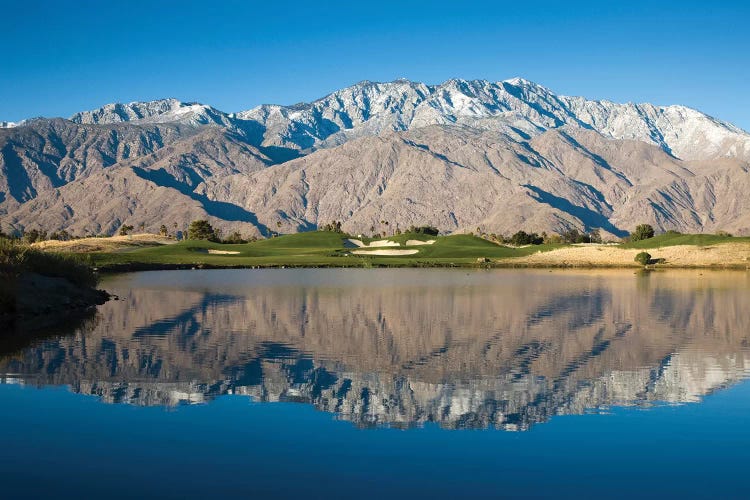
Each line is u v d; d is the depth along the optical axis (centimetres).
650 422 2377
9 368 3155
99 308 5525
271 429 2288
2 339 3934
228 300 6231
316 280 9175
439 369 3177
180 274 10700
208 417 2411
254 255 16062
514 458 2041
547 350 3659
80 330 4297
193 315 5084
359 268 12800
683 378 3008
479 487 1838
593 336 4116
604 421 2384
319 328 4444
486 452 2088
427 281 8956
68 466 1955
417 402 2617
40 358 3388
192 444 2136
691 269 12188
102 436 2202
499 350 3666
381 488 1827
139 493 1783
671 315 5138
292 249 18162
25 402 2580
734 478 1898
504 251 16388
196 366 3222
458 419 2409
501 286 8031
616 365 3272
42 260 5791
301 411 2492
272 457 2036
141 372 3091
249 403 2589
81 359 3369
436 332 4275
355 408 2536
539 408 2547
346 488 1823
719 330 4372
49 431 2245
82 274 6144
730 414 2462
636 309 5522
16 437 2188
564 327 4500
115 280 9131
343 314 5188
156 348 3681
